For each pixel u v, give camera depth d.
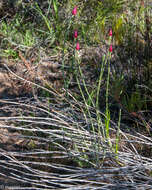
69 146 2.28
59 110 2.55
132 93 2.67
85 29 3.67
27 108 2.71
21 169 2.13
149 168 1.94
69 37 3.65
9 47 3.49
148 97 2.71
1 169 2.12
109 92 2.84
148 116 2.63
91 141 2.09
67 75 3.15
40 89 2.98
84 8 3.83
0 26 3.76
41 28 3.78
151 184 1.91
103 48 3.37
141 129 2.53
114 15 3.79
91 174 1.87
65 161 2.19
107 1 3.89
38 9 3.88
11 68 3.27
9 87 3.03
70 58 3.33
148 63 2.80
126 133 2.37
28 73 3.03
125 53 3.17
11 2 3.84
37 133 2.43
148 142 2.22
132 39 3.09
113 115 2.65
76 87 3.02
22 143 2.37
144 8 3.72
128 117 2.62
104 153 1.97
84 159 2.01
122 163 2.07
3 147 2.31
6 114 2.66
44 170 2.13
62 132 2.14
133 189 1.85
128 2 4.00
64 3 3.87
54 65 3.33
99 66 3.16
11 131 2.47
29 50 3.43
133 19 3.60
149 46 2.86
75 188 1.79
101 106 2.76
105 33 3.59
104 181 1.99
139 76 2.86
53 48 3.60
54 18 3.82
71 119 2.30
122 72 2.80
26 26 3.79
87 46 3.55
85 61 3.32
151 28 3.15
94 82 3.05
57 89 2.97
